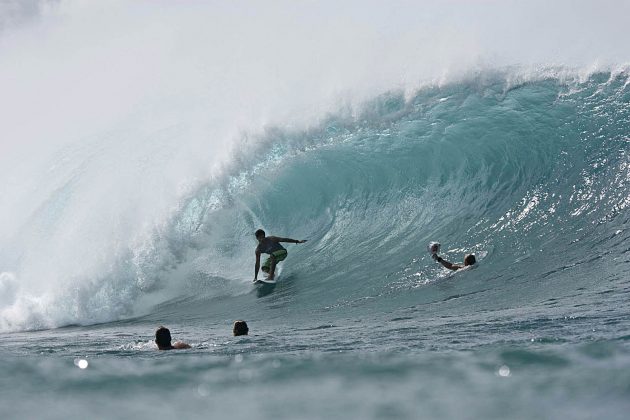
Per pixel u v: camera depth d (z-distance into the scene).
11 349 32.41
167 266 59.22
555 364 19.84
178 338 36.66
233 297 53.28
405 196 60.00
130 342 35.66
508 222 52.59
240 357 23.50
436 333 29.61
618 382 17.88
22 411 17.66
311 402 17.78
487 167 59.41
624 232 46.84
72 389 19.39
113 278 58.12
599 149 57.41
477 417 16.19
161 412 17.45
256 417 16.91
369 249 55.34
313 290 50.41
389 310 41.16
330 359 21.84
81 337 41.38
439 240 53.25
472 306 38.66
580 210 51.25
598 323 27.97
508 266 46.12
